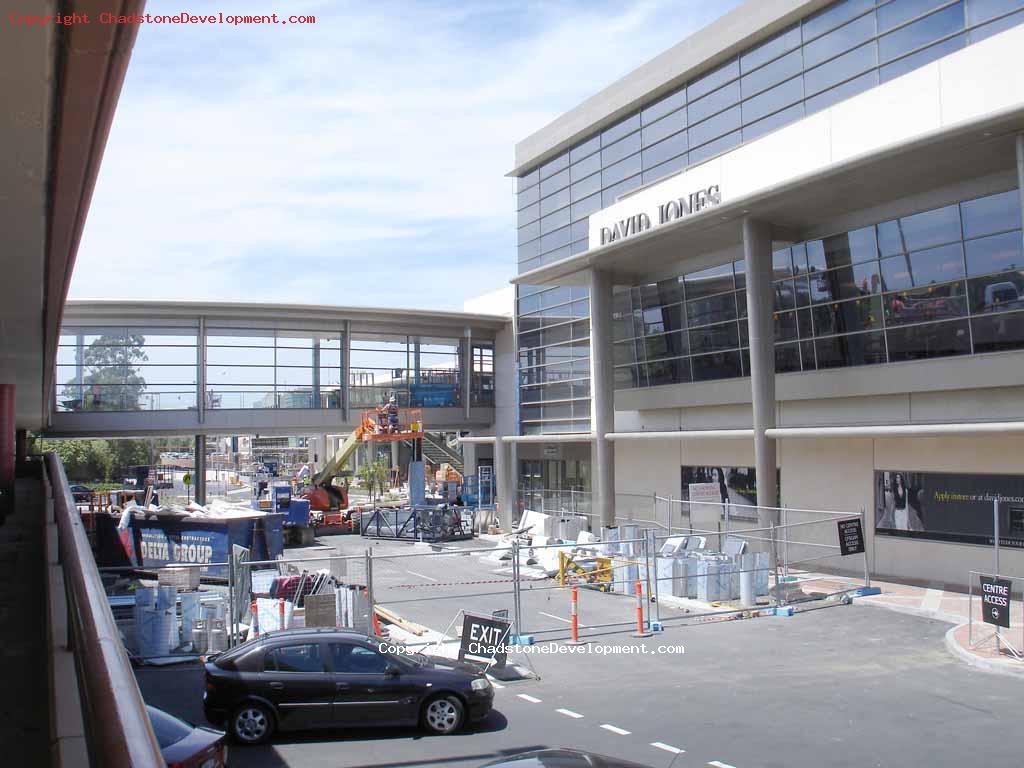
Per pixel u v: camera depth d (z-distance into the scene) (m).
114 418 38.59
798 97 27.80
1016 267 20.97
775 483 25.42
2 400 19.03
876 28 25.19
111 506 42.81
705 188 26.98
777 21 28.14
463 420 46.19
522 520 35.09
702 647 17.14
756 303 25.48
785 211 24.84
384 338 44.22
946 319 22.70
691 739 11.24
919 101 20.56
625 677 14.84
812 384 26.80
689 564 22.91
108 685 2.07
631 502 35.41
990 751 10.58
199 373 39.78
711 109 31.36
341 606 17.50
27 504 19.58
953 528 23.38
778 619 19.86
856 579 24.78
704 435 28.05
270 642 11.87
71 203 6.00
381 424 40.19
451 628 19.14
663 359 33.00
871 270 24.66
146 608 16.41
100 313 38.31
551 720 12.28
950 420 23.27
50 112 4.40
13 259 7.57
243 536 27.47
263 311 40.56
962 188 22.09
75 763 2.51
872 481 25.67
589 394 37.84
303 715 11.45
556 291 40.34
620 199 30.89
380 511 40.25
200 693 13.91
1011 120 18.05
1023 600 20.52
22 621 6.43
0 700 4.55
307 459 108.56
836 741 11.06
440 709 11.68
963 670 14.93
